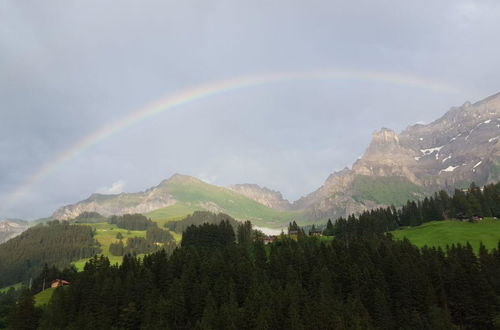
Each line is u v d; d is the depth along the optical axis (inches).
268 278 5413.4
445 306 4621.1
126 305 5049.2
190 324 4655.5
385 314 4414.4
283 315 4394.7
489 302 4409.5
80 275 6146.7
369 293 4854.8
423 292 4729.3
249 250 7391.7
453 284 4837.6
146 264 6510.8
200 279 5516.7
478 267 5113.2
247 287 5196.9
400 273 4985.2
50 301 5649.6
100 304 5027.1
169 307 4746.6
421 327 4259.4
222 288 5022.1
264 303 4485.7
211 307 4473.4
